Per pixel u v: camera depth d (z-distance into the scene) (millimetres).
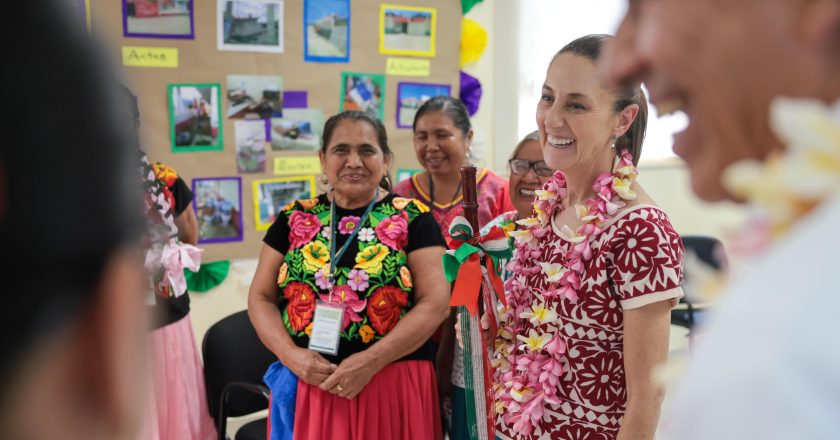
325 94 3102
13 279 216
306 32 3035
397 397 1949
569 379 1383
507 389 1493
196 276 2979
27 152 216
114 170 235
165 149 2881
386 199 2096
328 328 1925
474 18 3309
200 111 2914
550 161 1386
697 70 350
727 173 366
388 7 3146
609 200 1337
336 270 1969
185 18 2838
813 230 294
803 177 290
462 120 2510
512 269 1543
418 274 2006
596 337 1354
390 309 1958
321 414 1903
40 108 218
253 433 2299
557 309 1392
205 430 2510
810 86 329
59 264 222
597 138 1345
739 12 334
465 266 1506
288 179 3094
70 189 223
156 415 2238
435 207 2512
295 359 1918
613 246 1312
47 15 223
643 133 1411
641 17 381
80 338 234
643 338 1288
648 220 1295
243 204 3035
